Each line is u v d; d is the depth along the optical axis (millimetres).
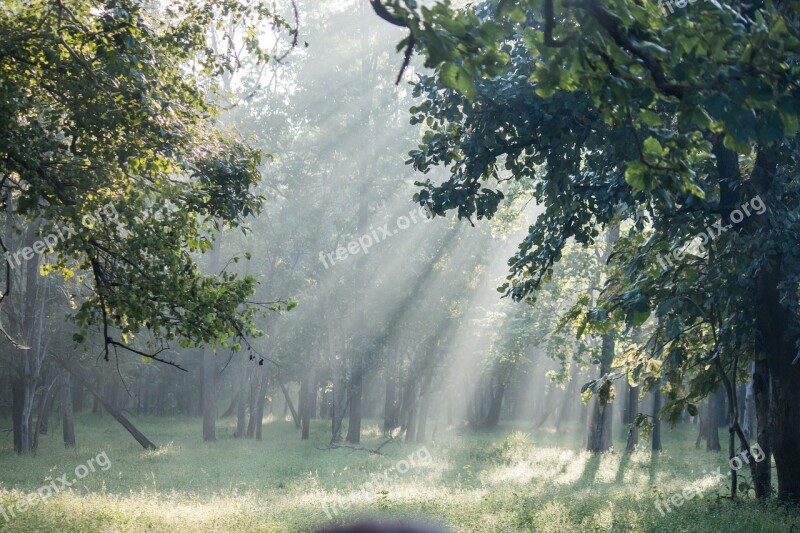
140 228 12562
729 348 16922
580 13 6008
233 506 17031
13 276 33406
